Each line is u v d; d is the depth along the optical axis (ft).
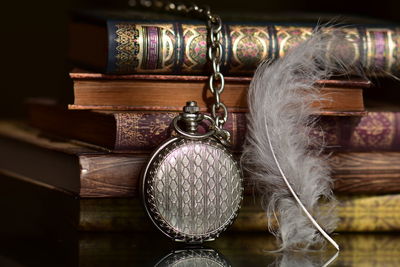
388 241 1.63
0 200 1.98
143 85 1.62
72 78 1.59
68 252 1.53
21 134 1.95
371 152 1.68
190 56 1.60
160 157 1.53
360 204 1.68
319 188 1.60
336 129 1.66
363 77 1.69
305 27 1.66
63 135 1.84
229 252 1.52
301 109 1.60
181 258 1.47
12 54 2.71
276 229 1.65
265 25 1.64
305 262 1.46
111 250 1.53
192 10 1.73
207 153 1.55
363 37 1.66
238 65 1.62
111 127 1.59
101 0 2.78
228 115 1.61
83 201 1.62
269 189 1.60
